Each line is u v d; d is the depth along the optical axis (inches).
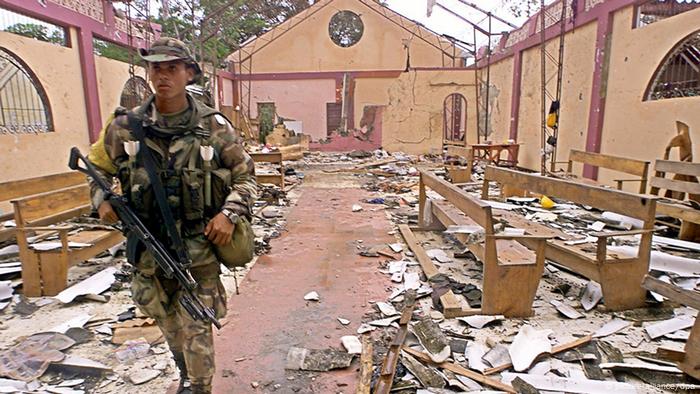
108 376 95.7
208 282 77.0
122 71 329.7
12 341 108.8
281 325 118.2
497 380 92.5
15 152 228.1
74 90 274.2
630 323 116.6
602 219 216.2
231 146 74.6
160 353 104.3
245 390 90.8
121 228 75.6
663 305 125.6
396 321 119.3
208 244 74.3
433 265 157.2
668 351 93.3
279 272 157.3
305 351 104.6
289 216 245.3
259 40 652.1
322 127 653.3
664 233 199.5
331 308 128.3
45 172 249.0
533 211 236.5
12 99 230.7
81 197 163.2
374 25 652.1
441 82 569.6
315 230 214.8
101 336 112.0
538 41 393.4
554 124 317.1
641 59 261.4
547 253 146.6
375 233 209.0
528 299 120.9
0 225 187.3
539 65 401.7
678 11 248.8
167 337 82.2
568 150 346.3
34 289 134.0
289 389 91.3
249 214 76.9
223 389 91.1
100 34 299.1
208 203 73.0
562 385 89.3
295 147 547.2
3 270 147.2
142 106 71.7
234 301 133.1
